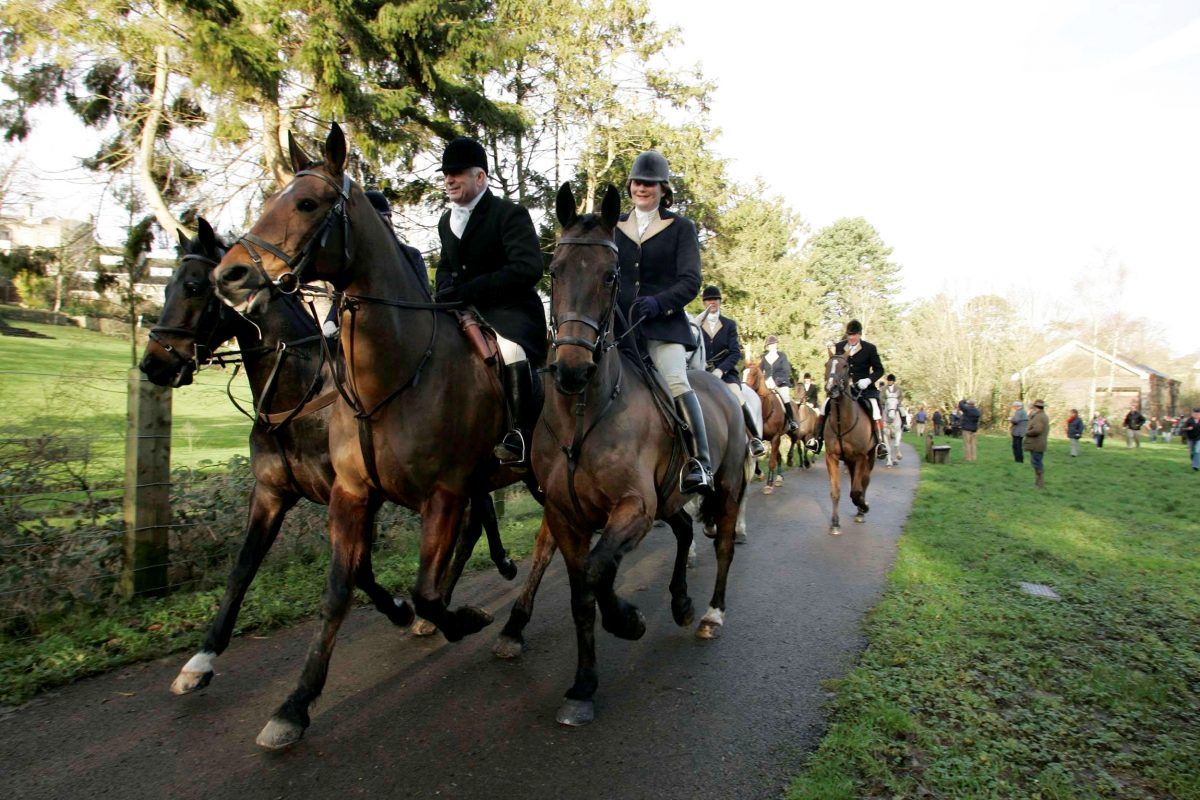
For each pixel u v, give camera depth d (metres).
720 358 7.00
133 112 13.99
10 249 14.96
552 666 4.06
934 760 3.03
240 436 13.11
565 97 20.17
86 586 4.47
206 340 3.76
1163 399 59.72
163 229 14.23
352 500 3.44
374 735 3.20
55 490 5.01
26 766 2.88
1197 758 3.11
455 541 3.62
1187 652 4.48
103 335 24.58
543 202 21.38
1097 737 3.29
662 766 3.00
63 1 11.10
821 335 36.69
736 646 4.44
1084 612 5.27
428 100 14.20
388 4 11.94
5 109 13.64
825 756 3.04
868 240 74.50
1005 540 7.80
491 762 2.99
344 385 3.35
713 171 22.58
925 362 45.66
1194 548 7.91
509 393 3.90
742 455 4.92
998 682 3.88
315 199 3.04
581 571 3.53
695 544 7.64
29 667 3.70
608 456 3.32
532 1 18.31
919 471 16.45
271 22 10.94
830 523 8.98
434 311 3.67
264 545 3.90
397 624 4.19
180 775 2.84
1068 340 60.19
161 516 4.76
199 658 3.59
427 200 17.09
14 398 7.26
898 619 4.89
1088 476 16.53
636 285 4.11
